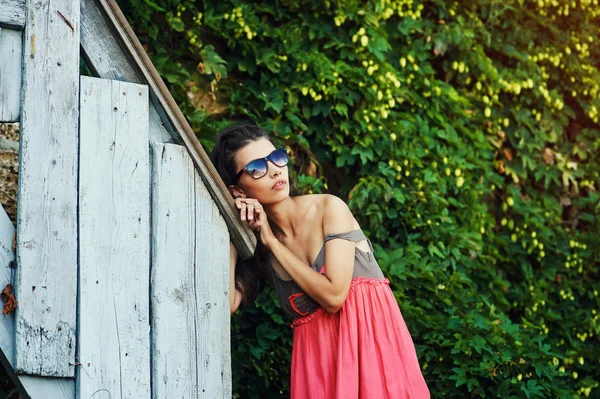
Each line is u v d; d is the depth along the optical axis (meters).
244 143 2.96
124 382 2.56
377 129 4.87
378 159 4.90
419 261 4.69
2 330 2.46
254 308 4.32
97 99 2.62
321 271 2.91
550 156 5.91
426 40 5.41
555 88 6.05
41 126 2.53
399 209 4.89
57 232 2.52
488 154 5.48
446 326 4.26
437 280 4.68
